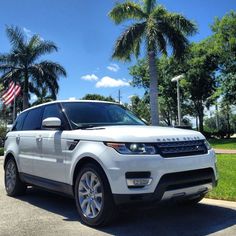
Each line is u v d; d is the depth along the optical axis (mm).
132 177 5594
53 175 7117
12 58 38031
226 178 9984
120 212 6742
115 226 6090
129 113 8055
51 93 39875
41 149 7523
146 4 27453
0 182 11281
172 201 6051
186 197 6164
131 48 26938
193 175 5953
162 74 48344
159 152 5715
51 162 7152
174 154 5844
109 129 6305
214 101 47688
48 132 7383
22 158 8312
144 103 59844
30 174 8023
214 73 45719
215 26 40656
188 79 46188
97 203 6070
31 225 6332
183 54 27188
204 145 6348
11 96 30688
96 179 6074
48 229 6070
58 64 39375
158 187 5590
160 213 6805
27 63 38594
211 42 44000
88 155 6129
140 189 5570
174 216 6605
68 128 6977
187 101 52562
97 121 7254
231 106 47062
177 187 5789
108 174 5758
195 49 44125
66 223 6406
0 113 44969
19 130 8828
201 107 51938
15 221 6609
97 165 6023
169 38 26906
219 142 40719
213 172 6293
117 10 27281
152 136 5855
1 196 8930
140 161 5586
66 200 8375
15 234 5840
